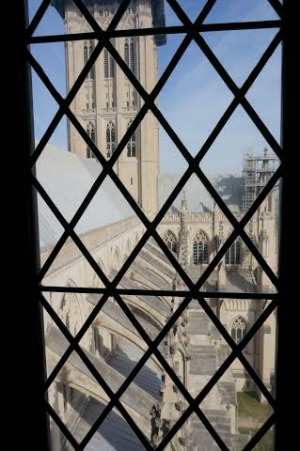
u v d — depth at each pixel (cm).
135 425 388
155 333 2448
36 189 377
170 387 1441
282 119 323
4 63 346
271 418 337
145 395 1695
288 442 327
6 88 348
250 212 357
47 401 387
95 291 390
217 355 2950
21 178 361
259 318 347
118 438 2039
